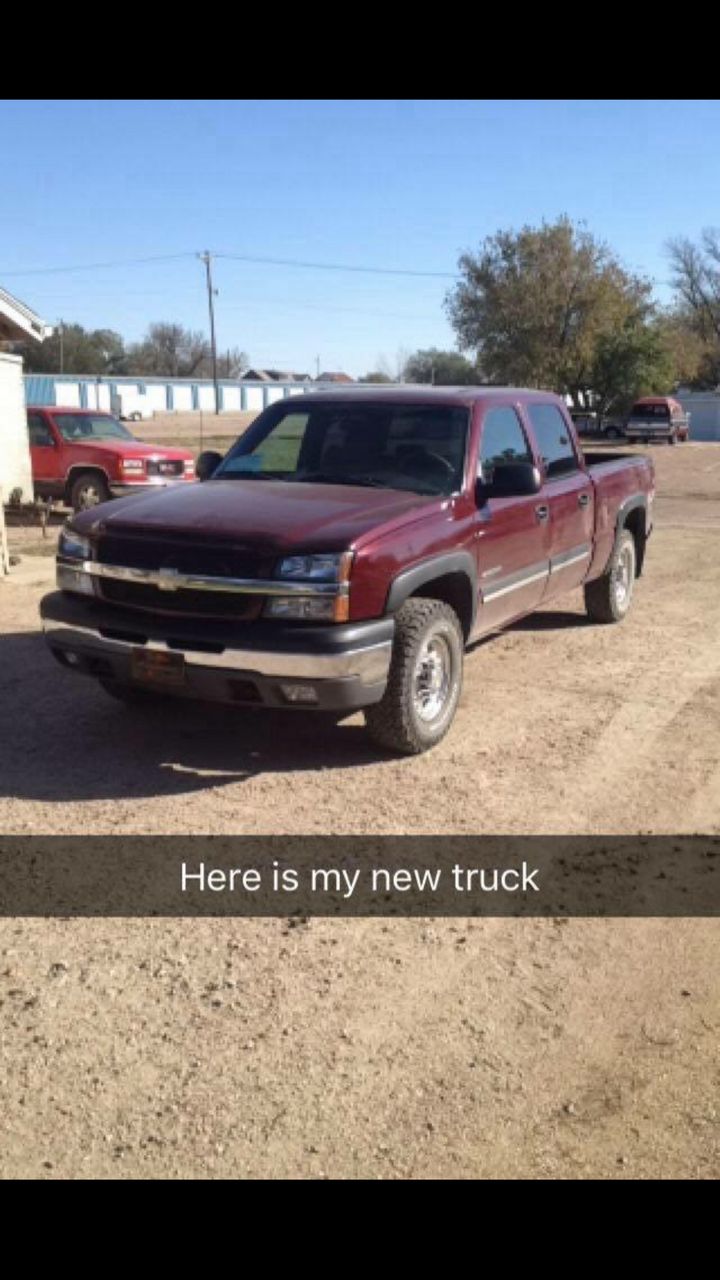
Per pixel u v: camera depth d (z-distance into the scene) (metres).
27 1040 3.23
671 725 6.40
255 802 5.01
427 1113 2.97
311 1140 2.85
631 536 9.35
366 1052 3.23
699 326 73.56
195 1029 3.31
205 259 63.50
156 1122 2.90
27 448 14.84
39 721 6.12
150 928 3.88
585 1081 3.14
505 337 55.69
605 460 9.38
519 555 6.69
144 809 4.91
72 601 5.48
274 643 4.91
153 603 5.20
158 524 5.27
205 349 125.81
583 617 9.56
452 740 5.99
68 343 107.06
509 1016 3.45
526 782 5.39
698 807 5.15
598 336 54.19
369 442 6.40
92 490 16.64
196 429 55.66
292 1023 3.36
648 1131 2.94
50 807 4.91
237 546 5.03
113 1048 3.20
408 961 3.74
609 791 5.31
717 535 16.42
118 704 6.46
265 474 6.46
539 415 7.43
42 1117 2.91
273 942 3.82
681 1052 3.29
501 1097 3.05
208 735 5.95
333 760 5.61
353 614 5.02
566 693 7.04
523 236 54.34
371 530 5.18
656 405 45.81
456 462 6.14
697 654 8.21
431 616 5.52
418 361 110.06
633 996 3.59
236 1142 2.84
